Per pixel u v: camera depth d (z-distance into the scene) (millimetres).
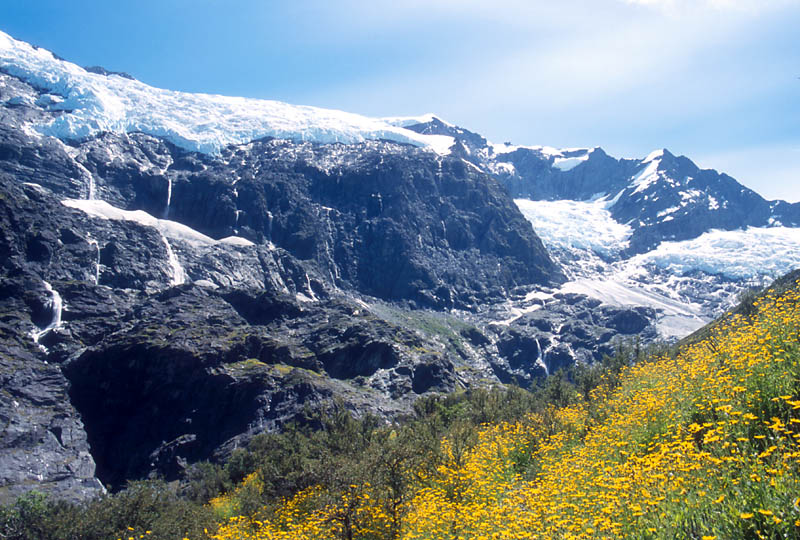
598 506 8891
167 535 22516
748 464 7816
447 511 12148
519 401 41719
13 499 71688
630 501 8375
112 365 105875
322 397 90688
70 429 95062
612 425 14047
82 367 106438
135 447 94500
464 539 10773
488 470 15789
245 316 137625
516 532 9180
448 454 17109
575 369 43594
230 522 19625
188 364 101250
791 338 10969
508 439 18328
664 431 11438
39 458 85188
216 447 86812
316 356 118438
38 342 114188
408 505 14172
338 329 127438
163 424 96125
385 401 97938
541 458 15859
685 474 8258
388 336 125938
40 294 125438
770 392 9555
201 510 24953
